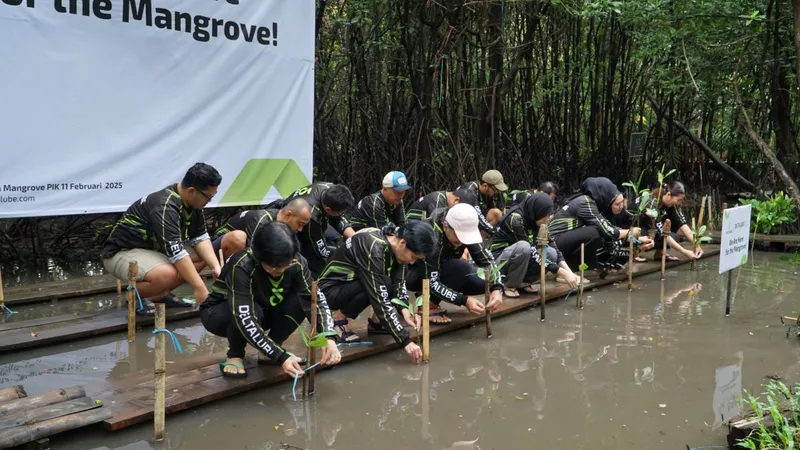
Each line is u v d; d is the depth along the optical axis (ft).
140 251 15.60
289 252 10.49
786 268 24.31
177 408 10.97
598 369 13.52
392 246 13.30
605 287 20.99
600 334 15.94
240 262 11.25
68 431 10.18
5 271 22.04
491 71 31.68
